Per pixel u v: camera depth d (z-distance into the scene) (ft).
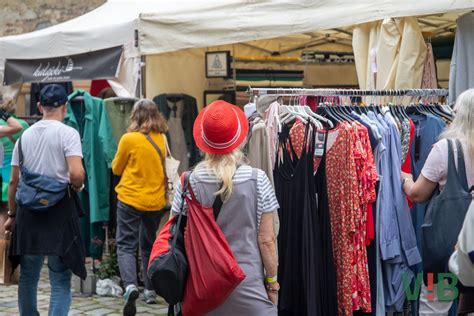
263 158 16.89
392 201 17.90
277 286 13.83
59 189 18.79
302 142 17.47
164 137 24.85
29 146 19.11
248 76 34.50
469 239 13.09
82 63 29.40
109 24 27.89
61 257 18.80
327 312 17.38
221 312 13.29
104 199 27.30
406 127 18.51
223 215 13.38
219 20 25.02
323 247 17.43
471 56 21.36
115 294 26.91
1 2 51.47
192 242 13.29
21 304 19.75
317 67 35.83
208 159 13.78
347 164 17.28
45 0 51.11
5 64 32.65
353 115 18.25
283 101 20.33
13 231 19.13
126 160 24.25
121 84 27.78
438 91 19.99
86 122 27.12
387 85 22.71
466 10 21.31
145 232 24.73
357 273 17.51
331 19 22.84
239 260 13.35
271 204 13.58
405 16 21.70
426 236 14.76
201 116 13.98
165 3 33.37
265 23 24.09
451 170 14.65
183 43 25.79
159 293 13.30
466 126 14.78
